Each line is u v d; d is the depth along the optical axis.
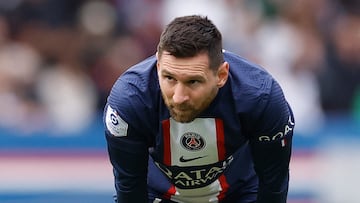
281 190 12.66
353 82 25.97
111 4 27.33
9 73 25.20
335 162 22.00
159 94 12.06
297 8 26.80
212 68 11.53
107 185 21.47
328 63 25.98
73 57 26.23
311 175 21.88
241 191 13.63
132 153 12.31
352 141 22.16
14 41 26.52
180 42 11.31
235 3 26.38
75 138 21.53
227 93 12.16
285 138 12.25
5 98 24.81
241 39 25.91
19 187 21.31
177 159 12.56
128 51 26.09
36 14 27.12
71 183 21.44
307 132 22.12
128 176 12.48
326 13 27.20
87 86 25.64
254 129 12.20
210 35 11.46
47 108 25.08
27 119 24.66
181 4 26.33
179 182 13.07
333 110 25.64
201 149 12.41
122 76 12.33
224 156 12.56
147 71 12.15
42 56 26.20
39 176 21.38
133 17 26.92
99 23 27.02
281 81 25.23
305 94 25.27
